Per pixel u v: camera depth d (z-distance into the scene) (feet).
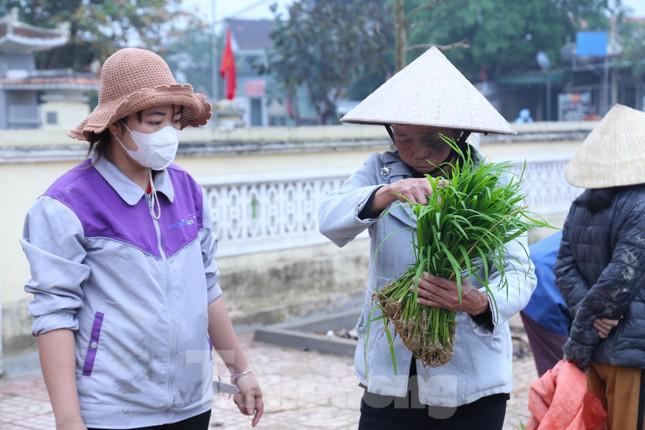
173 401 8.80
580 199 12.67
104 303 8.58
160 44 77.82
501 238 8.68
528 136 34.50
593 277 12.43
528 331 15.29
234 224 25.99
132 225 8.70
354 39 49.06
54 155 21.62
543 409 12.92
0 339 21.07
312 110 113.60
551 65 93.30
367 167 10.09
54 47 73.26
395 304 8.83
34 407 18.98
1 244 21.01
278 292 27.02
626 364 11.64
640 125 12.19
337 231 9.34
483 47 89.56
